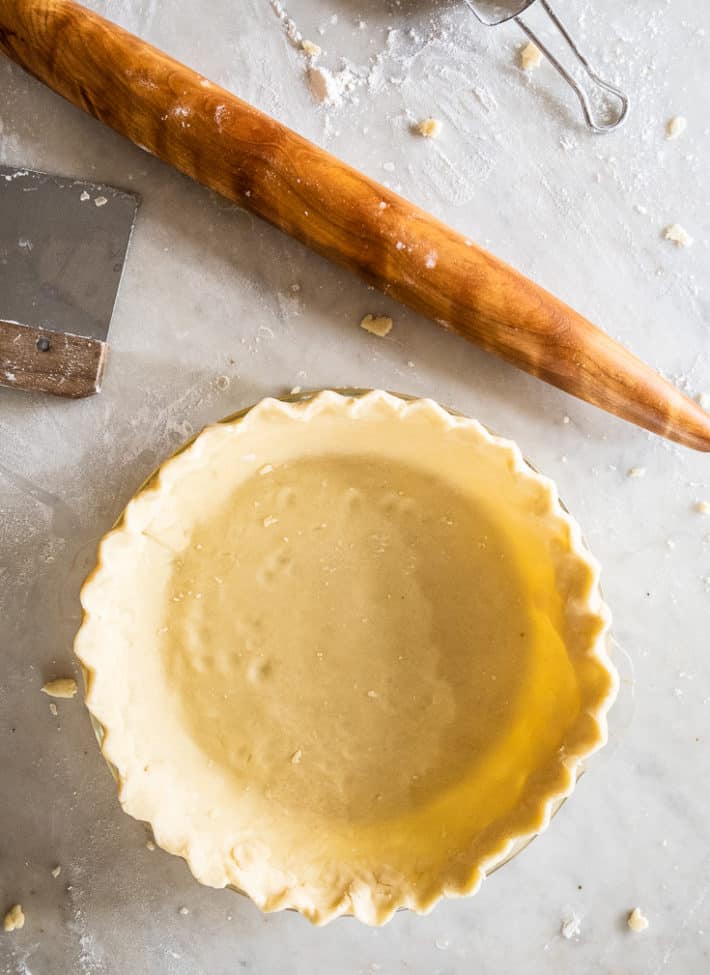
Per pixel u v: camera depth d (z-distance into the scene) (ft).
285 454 2.55
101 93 2.53
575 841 2.71
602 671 2.41
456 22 2.63
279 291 2.66
